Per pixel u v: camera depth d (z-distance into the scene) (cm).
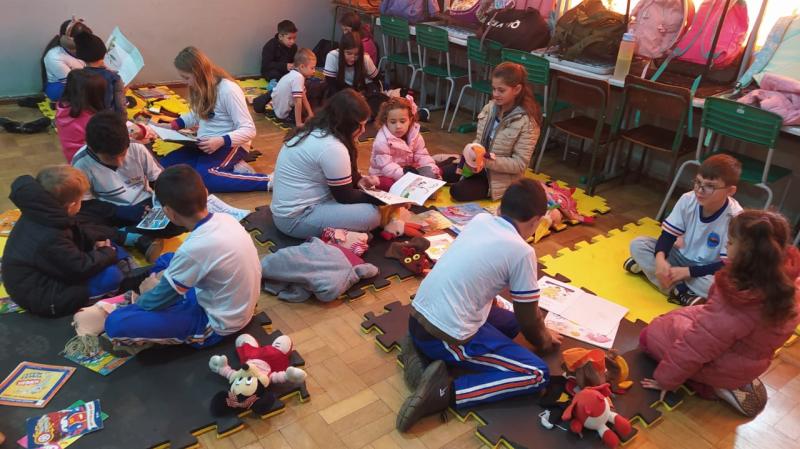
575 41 412
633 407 209
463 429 198
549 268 296
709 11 369
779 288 179
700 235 263
